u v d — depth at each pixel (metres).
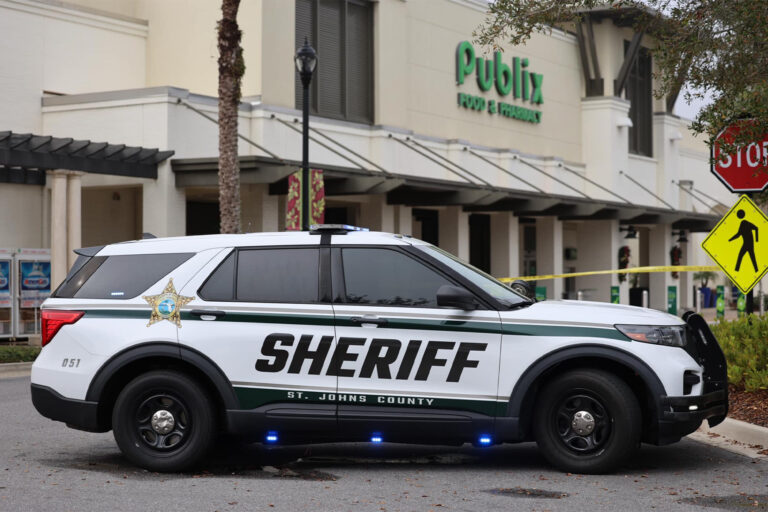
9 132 20.91
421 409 8.05
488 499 7.22
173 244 8.63
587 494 7.39
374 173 26.33
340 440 8.45
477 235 38.53
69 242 22.72
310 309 8.19
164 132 24.64
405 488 7.62
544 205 33.50
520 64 39.59
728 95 11.91
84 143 22.55
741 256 11.52
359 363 8.09
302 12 29.88
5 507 6.90
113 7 30.12
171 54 29.98
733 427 10.05
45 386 8.44
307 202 19.59
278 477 8.09
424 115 34.91
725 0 11.76
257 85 27.64
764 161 11.41
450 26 36.16
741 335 13.20
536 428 8.21
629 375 8.29
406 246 8.34
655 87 47.66
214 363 8.18
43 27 27.55
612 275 42.22
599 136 43.25
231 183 20.39
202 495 7.33
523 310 8.14
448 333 8.08
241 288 8.34
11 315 22.02
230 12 20.28
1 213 23.91
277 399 8.14
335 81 31.09
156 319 8.34
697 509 6.94
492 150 36.59
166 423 8.26
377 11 32.16
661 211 41.06
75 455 9.09
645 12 12.57
